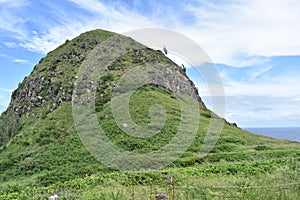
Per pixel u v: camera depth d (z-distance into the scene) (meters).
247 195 9.59
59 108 54.81
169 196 10.35
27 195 12.48
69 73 65.44
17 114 62.88
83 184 14.33
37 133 47.16
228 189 10.54
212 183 12.67
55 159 34.66
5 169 35.59
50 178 26.95
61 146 38.38
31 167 34.34
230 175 15.20
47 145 41.19
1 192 14.65
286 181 11.10
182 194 10.38
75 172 26.97
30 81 70.50
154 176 15.20
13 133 54.38
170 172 16.45
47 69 70.62
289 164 15.38
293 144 40.47
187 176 15.14
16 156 40.19
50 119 51.03
